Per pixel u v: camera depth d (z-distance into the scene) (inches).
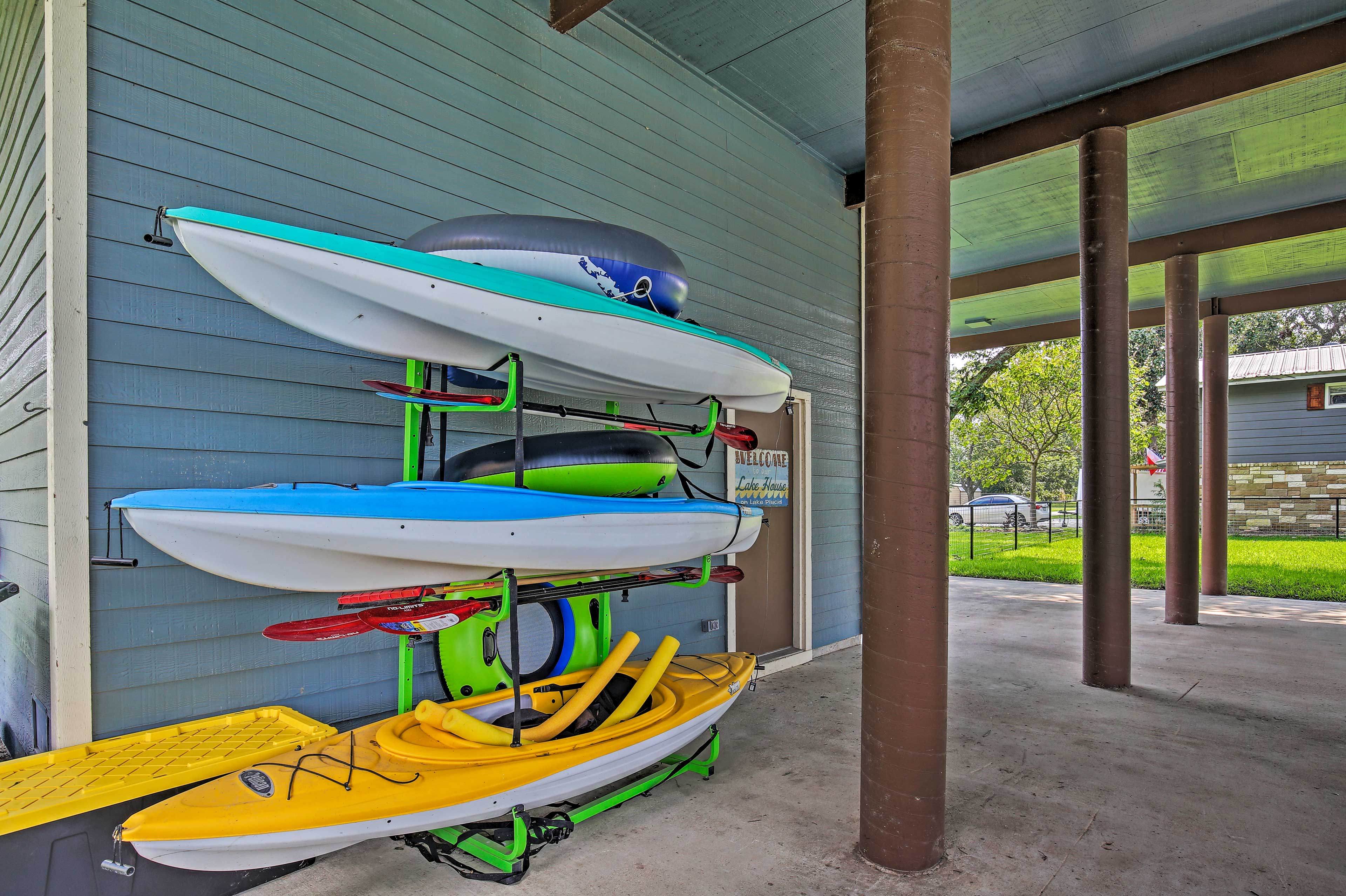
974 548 525.7
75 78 83.4
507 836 88.0
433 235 94.5
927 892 82.7
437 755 84.7
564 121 140.4
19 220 100.8
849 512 224.2
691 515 107.3
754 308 187.0
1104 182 173.2
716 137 176.7
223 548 77.8
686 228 167.3
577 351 94.4
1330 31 148.7
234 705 95.4
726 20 150.9
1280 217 242.2
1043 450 643.5
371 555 84.1
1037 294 316.2
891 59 90.1
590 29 146.2
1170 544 256.4
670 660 114.3
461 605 89.4
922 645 87.9
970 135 194.4
